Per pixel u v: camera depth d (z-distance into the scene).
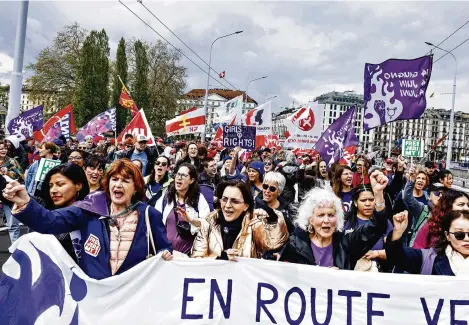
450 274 3.41
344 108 159.38
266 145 19.66
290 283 3.50
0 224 9.37
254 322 3.50
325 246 3.56
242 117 17.30
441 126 154.88
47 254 3.33
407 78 7.69
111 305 3.28
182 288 3.44
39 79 56.94
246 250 3.85
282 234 4.00
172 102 65.75
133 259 3.27
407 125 151.00
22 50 11.43
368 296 3.44
